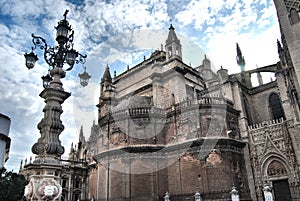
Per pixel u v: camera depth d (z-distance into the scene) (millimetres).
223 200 30047
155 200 31953
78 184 52625
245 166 37406
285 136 36250
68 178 51875
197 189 29953
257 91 47688
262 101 46969
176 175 33750
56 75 12031
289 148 35406
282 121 37219
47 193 9227
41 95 11352
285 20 39656
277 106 45031
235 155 35594
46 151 10141
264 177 36750
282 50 41188
